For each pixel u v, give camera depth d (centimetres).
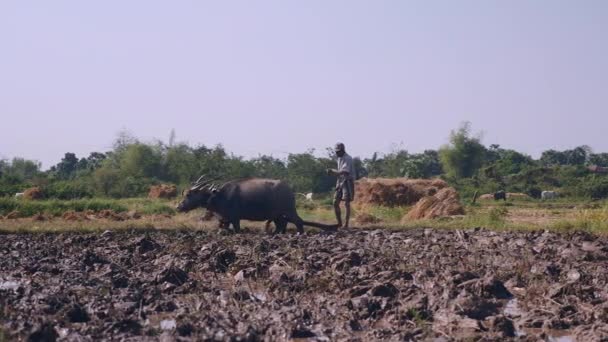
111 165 5953
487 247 1628
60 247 1688
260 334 902
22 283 1239
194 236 1844
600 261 1452
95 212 2838
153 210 2861
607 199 5059
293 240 1725
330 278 1227
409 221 2467
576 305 1045
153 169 5759
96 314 995
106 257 1512
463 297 1037
